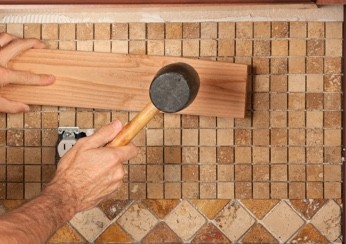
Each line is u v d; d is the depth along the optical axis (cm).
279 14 161
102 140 126
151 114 129
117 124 128
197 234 164
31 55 159
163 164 163
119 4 148
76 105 160
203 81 157
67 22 162
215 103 158
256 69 162
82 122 163
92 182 123
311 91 162
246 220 164
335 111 162
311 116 162
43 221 112
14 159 164
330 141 162
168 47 162
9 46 157
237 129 163
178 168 163
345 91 159
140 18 162
